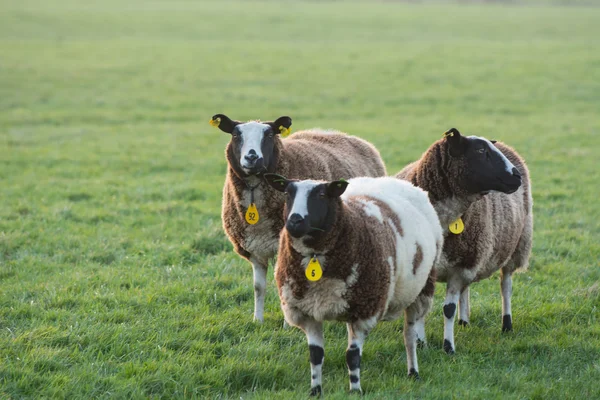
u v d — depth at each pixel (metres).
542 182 17.33
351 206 6.98
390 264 6.81
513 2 93.75
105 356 7.65
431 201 8.67
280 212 9.07
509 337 8.80
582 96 31.22
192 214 14.21
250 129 8.91
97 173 18.33
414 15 70.44
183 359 7.63
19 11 63.16
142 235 12.71
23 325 8.41
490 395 6.93
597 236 13.13
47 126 24.94
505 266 9.52
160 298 9.56
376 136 22.91
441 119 26.44
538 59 40.84
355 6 81.12
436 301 10.01
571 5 89.56
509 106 29.16
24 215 13.92
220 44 47.19
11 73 34.88
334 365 7.80
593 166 19.23
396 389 7.06
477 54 43.06
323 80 34.97
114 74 35.72
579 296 9.91
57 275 10.44
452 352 8.27
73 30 53.53
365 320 6.76
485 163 8.31
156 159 19.91
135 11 68.69
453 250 8.45
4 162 19.27
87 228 13.15
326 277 6.61
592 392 7.00
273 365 7.56
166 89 32.25
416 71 37.47
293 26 59.19
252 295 9.96
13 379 7.01
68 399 6.76
